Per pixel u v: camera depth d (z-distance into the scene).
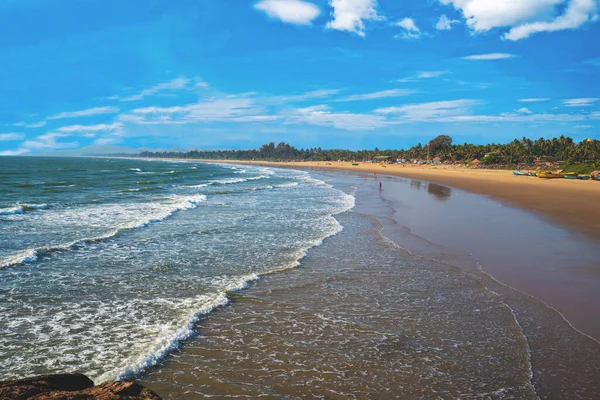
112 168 103.50
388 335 8.14
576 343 7.65
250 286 11.16
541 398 5.98
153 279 11.73
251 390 6.22
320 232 19.06
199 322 8.73
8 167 99.06
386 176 78.12
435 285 11.20
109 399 3.40
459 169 111.50
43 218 22.45
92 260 13.67
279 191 42.44
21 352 7.29
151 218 21.72
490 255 14.19
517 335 8.02
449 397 6.03
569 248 14.94
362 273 12.43
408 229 19.64
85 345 7.60
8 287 10.80
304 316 9.12
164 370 6.77
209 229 19.62
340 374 6.69
